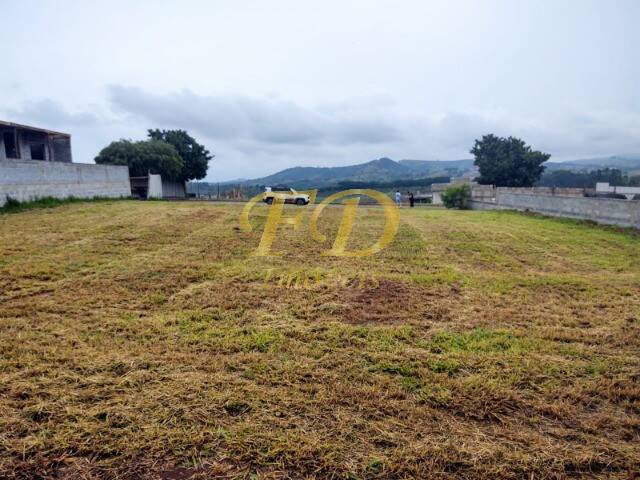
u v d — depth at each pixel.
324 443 2.12
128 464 1.96
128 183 19.78
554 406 2.46
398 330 3.66
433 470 1.96
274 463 1.98
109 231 8.88
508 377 2.84
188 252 7.14
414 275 5.81
